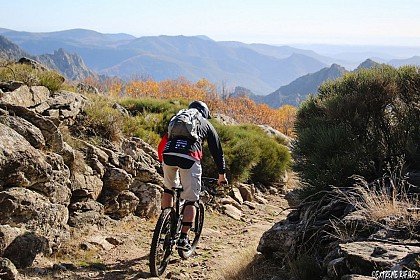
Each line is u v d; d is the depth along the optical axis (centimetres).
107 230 725
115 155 855
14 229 528
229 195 1198
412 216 448
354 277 346
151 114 1455
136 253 652
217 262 635
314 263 464
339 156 639
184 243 548
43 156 629
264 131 2180
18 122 636
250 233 873
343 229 480
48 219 585
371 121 706
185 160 531
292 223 601
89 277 529
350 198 535
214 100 8512
